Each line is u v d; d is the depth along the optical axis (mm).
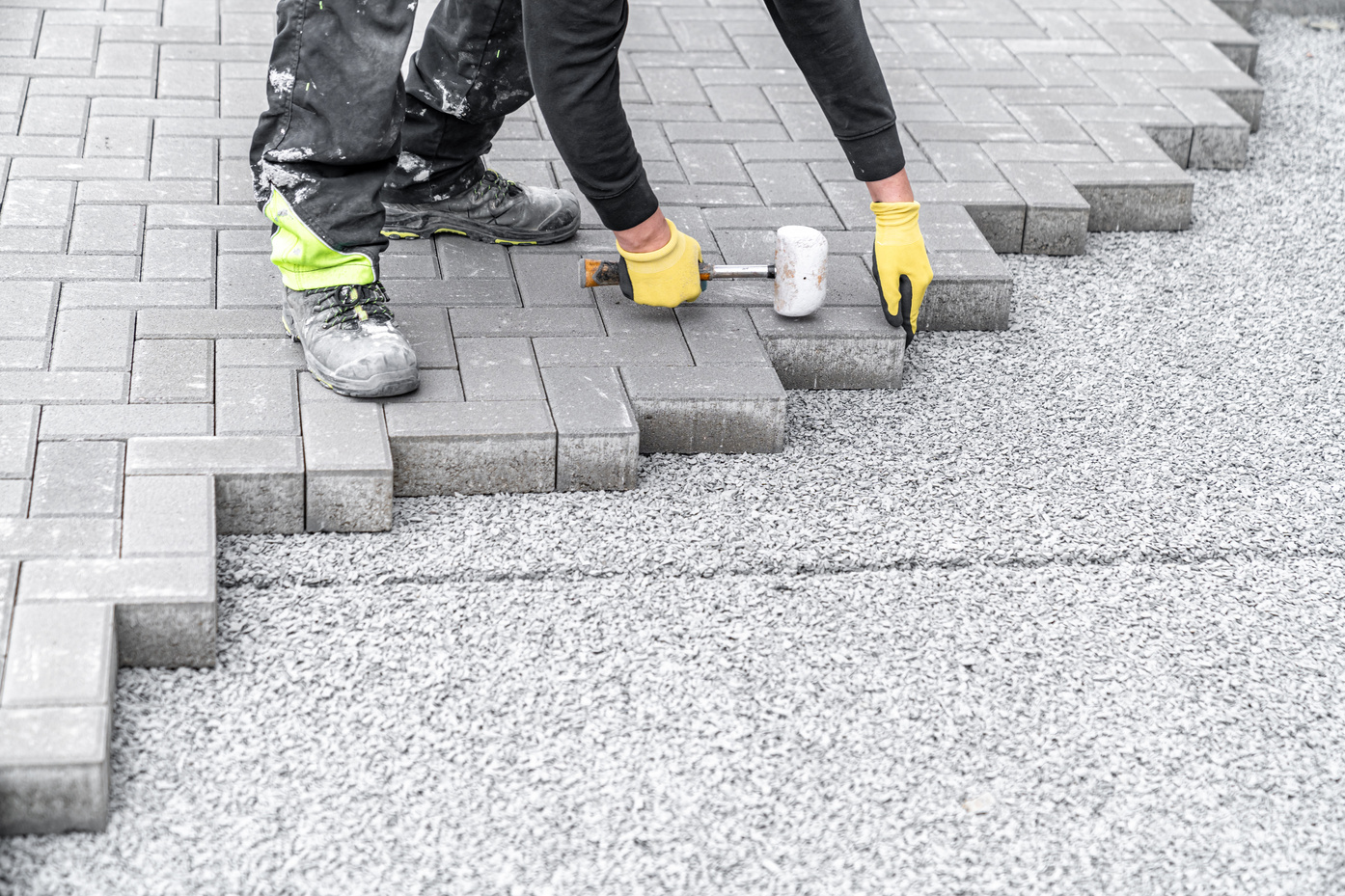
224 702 1983
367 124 2320
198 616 1994
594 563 2316
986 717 2053
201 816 1801
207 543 2084
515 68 2777
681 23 4391
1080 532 2480
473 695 2031
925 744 1998
